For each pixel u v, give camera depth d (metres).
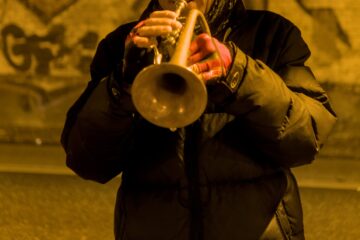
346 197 7.46
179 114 2.05
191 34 2.19
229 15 2.62
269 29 2.64
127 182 2.56
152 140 2.50
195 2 2.48
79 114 2.45
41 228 6.36
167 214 2.43
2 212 6.78
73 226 6.43
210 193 2.42
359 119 9.18
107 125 2.40
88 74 9.65
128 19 9.44
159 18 2.20
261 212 2.43
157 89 2.07
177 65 2.01
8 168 8.37
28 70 9.73
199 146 2.43
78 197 7.27
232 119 2.45
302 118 2.37
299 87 2.53
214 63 2.18
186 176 2.43
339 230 6.48
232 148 2.44
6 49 9.73
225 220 2.40
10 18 9.66
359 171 8.49
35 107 9.76
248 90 2.27
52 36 9.62
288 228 2.48
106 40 2.84
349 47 9.15
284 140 2.35
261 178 2.48
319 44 9.18
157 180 2.47
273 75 2.34
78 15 9.53
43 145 9.61
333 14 9.11
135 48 2.27
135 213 2.48
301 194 7.54
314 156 2.47
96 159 2.53
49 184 7.72
